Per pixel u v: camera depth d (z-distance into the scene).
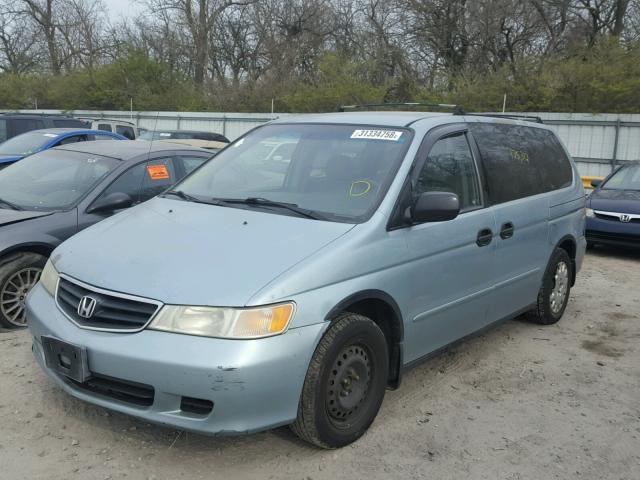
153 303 3.07
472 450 3.57
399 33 33.00
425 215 3.71
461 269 4.25
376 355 3.59
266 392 3.00
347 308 3.54
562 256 5.81
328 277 3.27
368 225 3.58
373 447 3.53
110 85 34.03
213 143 9.94
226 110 31.97
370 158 4.04
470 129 4.68
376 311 3.74
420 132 4.16
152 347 2.99
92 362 3.12
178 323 3.00
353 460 3.39
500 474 3.34
